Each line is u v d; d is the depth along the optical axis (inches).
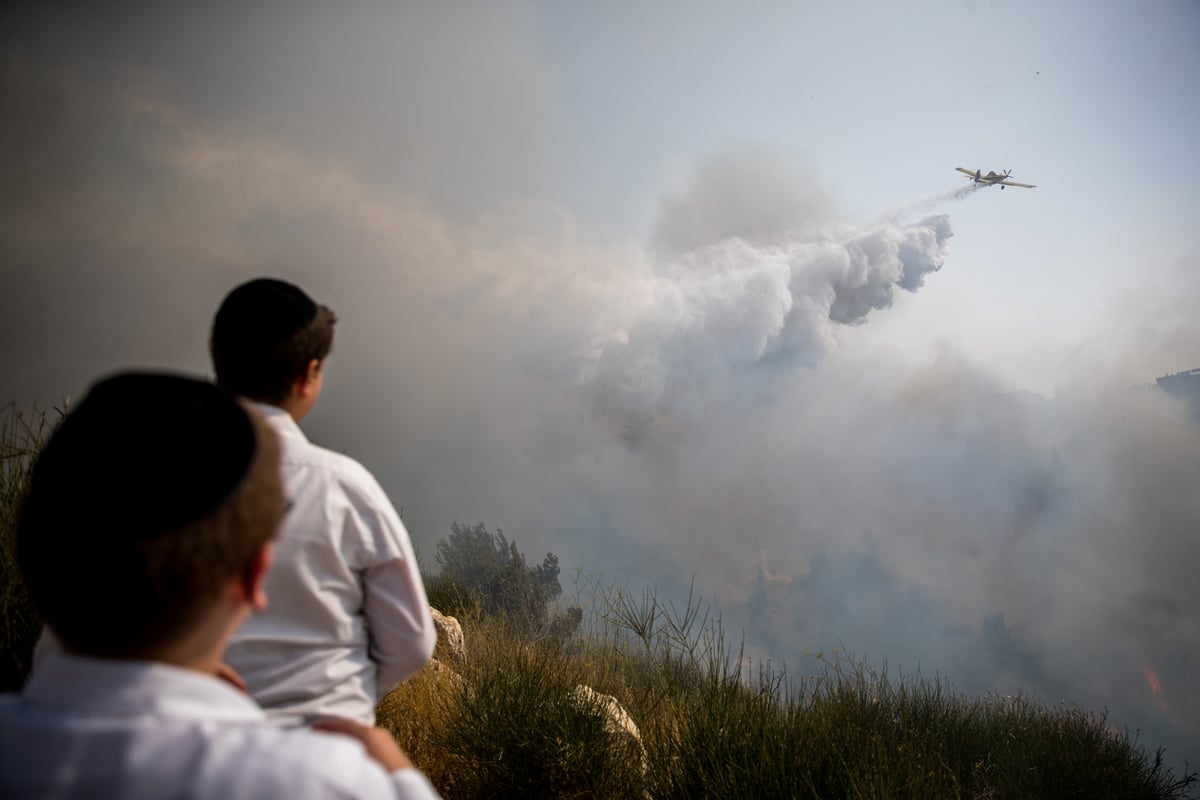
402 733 102.7
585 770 97.4
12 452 72.3
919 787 100.2
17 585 68.5
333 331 52.3
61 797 16.9
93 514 17.0
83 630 18.1
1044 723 184.5
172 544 17.5
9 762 17.4
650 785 99.6
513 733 97.9
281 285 50.4
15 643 66.9
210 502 18.1
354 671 49.2
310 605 46.6
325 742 19.3
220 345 48.6
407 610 50.1
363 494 48.8
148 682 18.3
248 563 20.5
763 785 92.7
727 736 97.7
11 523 70.1
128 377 19.9
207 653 20.2
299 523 46.2
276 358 48.4
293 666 46.4
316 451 48.7
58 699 18.2
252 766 17.6
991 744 169.3
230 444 19.0
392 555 49.1
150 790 17.0
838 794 94.7
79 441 17.9
